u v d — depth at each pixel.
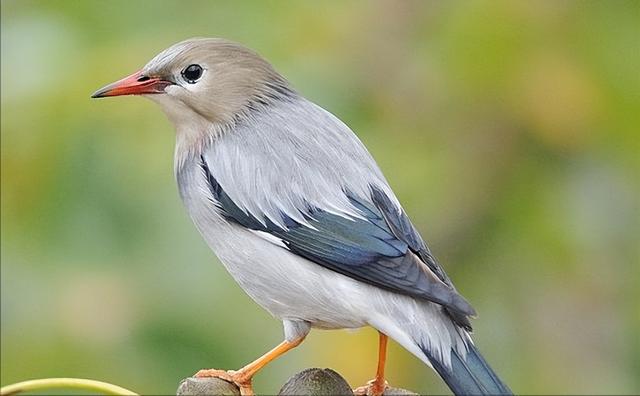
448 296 11.14
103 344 14.20
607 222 14.88
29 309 14.28
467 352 11.23
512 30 14.42
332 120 12.32
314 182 11.95
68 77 14.33
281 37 14.88
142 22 14.86
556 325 14.96
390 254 11.62
